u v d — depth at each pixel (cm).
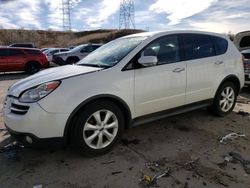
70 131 346
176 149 389
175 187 297
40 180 312
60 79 338
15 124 328
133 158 362
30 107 321
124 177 317
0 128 471
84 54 1727
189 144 406
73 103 332
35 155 371
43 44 6881
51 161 355
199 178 313
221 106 525
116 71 370
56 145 335
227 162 350
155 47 413
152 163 348
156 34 423
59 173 326
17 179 314
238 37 1106
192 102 466
